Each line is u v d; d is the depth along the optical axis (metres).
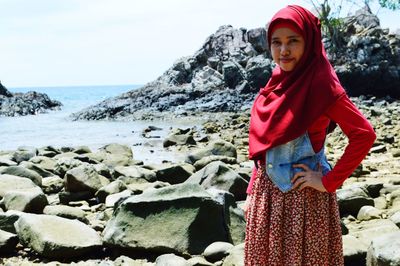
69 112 36.78
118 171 9.54
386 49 32.09
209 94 31.42
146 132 20.64
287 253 2.88
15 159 12.12
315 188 2.83
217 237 5.32
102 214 6.88
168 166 9.86
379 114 21.52
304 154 2.86
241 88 31.14
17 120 29.22
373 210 6.37
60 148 14.96
